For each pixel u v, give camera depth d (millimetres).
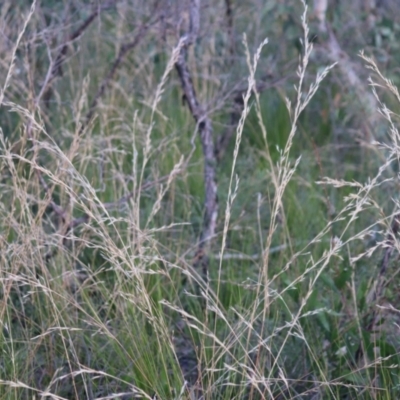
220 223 3264
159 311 2342
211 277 2910
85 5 3666
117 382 2342
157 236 3098
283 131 4449
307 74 4242
